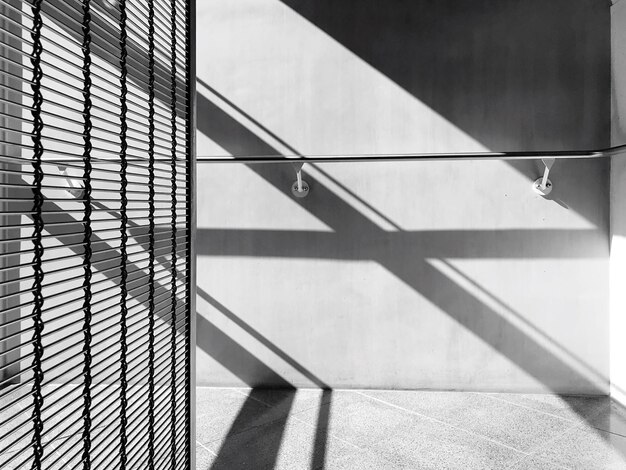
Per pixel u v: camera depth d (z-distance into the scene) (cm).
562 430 203
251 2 253
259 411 224
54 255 239
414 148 247
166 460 111
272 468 174
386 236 249
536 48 242
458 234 247
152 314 93
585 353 244
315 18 251
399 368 251
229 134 254
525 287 245
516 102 243
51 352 239
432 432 201
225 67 254
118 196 240
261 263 254
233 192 254
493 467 173
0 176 215
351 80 249
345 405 231
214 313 256
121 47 83
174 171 107
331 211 251
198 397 242
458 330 248
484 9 244
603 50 239
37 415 57
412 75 247
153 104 95
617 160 235
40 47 60
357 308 251
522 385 246
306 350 254
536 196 244
